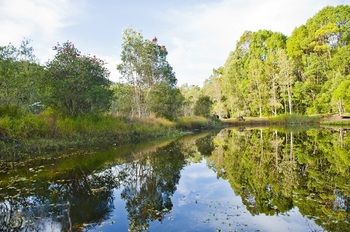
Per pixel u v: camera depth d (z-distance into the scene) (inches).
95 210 331.9
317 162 585.0
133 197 382.3
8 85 714.8
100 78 964.6
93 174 499.2
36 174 485.1
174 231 274.5
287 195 373.7
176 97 1493.6
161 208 338.6
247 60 2775.6
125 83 1234.0
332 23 2317.9
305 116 1966.0
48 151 662.5
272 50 2650.1
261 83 2303.2
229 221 294.8
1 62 704.4
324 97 1983.3
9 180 446.6
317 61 2235.5
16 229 280.1
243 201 358.6
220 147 864.9
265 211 320.5
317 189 396.2
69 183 441.1
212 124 1879.9
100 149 759.1
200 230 275.1
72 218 309.0
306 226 276.7
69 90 846.5
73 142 741.3
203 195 389.4
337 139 956.6
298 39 2484.0
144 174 515.5
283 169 532.4
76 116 867.4
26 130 672.4
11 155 591.8
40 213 320.5
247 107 2514.8
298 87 2185.0
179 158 677.3
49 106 824.3
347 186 405.4
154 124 1212.5
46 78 824.3
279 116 2062.0
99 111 957.2
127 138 945.5
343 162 573.9
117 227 285.1
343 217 295.1
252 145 895.1
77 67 872.3
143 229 280.1
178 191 411.2
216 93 2605.8
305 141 944.9
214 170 545.6
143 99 1299.2
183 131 1456.7
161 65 1360.7
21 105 756.6
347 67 2148.1
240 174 506.3
